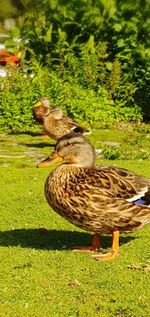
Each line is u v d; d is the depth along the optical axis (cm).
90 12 2248
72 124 1741
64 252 914
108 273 838
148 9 2261
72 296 774
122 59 2192
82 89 2120
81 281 814
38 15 2352
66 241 970
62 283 808
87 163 891
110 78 2127
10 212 1103
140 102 2127
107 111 2034
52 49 2230
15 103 1955
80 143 892
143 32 2250
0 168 1452
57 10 2258
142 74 2159
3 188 1253
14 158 1584
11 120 1939
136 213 880
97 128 1967
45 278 821
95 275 832
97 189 866
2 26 4528
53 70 2209
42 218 1076
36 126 1945
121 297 773
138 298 772
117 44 2208
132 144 1781
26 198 1186
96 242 920
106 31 2256
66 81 2156
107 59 2228
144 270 852
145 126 2022
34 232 1009
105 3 2250
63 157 896
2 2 5191
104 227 884
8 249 924
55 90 2017
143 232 1008
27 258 886
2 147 1712
